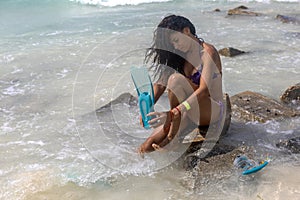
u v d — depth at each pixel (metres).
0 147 3.62
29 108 4.50
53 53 6.62
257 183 2.94
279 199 2.75
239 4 11.02
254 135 3.64
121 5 11.33
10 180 3.10
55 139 3.75
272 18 8.91
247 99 4.36
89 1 11.64
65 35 7.88
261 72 5.42
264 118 3.94
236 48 6.58
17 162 3.36
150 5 11.19
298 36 7.26
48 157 3.43
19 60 6.30
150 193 2.93
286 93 4.48
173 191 2.94
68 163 3.32
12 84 5.29
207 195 2.85
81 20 9.31
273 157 3.26
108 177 3.12
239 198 2.79
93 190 2.97
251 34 7.53
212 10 10.12
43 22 9.28
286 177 2.99
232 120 3.95
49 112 4.36
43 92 4.96
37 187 3.01
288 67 5.61
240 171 3.07
